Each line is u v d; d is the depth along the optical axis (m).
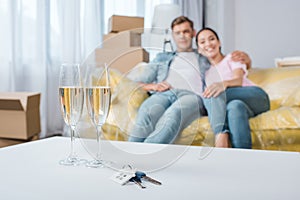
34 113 1.72
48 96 2.55
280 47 3.34
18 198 0.44
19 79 2.36
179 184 0.50
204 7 3.65
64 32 2.57
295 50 3.28
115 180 0.51
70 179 0.53
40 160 0.65
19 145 0.80
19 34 2.34
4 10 2.23
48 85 2.55
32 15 2.40
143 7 3.11
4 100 1.58
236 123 1.64
